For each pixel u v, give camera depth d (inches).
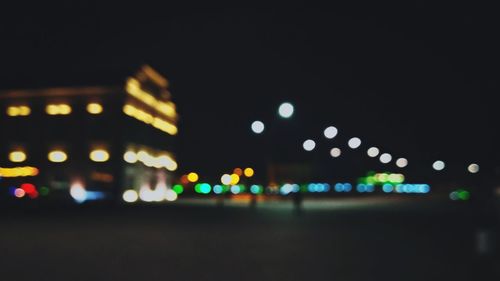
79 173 2477.9
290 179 4001.0
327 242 685.3
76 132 2503.7
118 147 2456.9
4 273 427.8
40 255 542.9
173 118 3196.4
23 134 2554.1
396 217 1226.6
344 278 414.3
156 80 2886.3
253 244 659.4
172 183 3132.4
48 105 2544.3
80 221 1067.3
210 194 3316.9
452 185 3986.2
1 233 796.6
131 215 1296.8
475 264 489.1
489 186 1736.0
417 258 529.7
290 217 1227.9
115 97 2484.0
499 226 866.1
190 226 948.6
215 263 490.9
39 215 1277.1
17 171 2529.5
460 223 1033.5
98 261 500.4
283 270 451.8
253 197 1721.2
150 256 538.9
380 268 464.8
